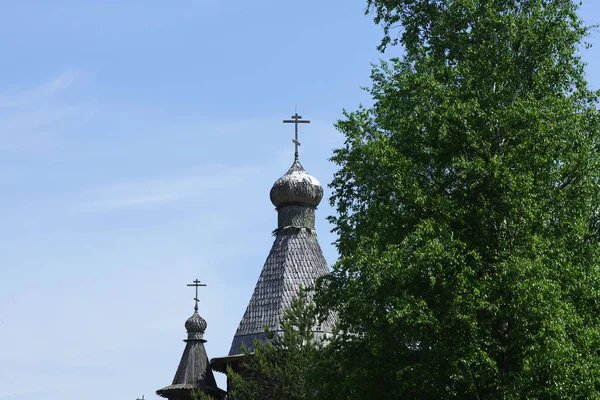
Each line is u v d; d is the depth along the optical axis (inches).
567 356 1238.9
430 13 1643.7
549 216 1357.0
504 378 1286.9
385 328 1348.4
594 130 1499.8
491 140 1435.8
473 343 1275.8
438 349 1310.3
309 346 2358.5
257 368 2354.8
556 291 1275.8
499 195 1371.8
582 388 1245.7
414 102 1485.0
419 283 1334.9
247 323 2807.6
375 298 1344.7
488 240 1380.4
